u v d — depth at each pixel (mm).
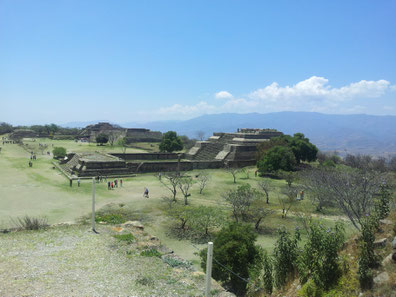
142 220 29891
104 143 113688
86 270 13516
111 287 12062
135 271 13859
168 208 34281
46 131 146250
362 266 9797
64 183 46062
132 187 46188
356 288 9812
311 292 10500
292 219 31875
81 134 142500
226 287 17641
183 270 14805
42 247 16031
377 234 12180
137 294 11664
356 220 24891
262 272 17438
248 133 85750
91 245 16703
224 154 75750
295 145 69562
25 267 13344
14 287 11398
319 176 36625
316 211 34562
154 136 128875
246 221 31016
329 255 10742
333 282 10500
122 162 57656
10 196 35844
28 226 19859
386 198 14125
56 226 20438
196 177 57031
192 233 26969
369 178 29656
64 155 74312
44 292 11211
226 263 17141
